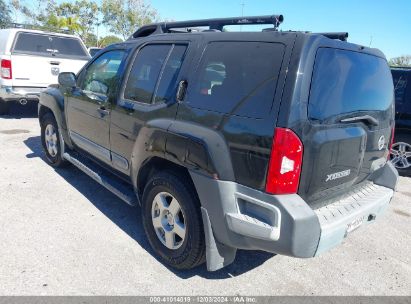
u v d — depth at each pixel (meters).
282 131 2.33
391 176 3.59
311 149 2.44
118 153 3.86
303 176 2.45
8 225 3.72
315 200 2.66
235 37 2.81
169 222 3.15
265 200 2.43
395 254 3.77
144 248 3.47
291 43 2.45
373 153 3.24
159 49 3.49
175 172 3.07
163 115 3.15
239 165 2.54
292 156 2.36
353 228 2.88
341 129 2.71
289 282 3.14
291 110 2.34
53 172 5.39
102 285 2.89
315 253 2.49
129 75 3.75
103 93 4.12
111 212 4.18
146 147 3.25
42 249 3.32
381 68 3.38
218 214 2.68
